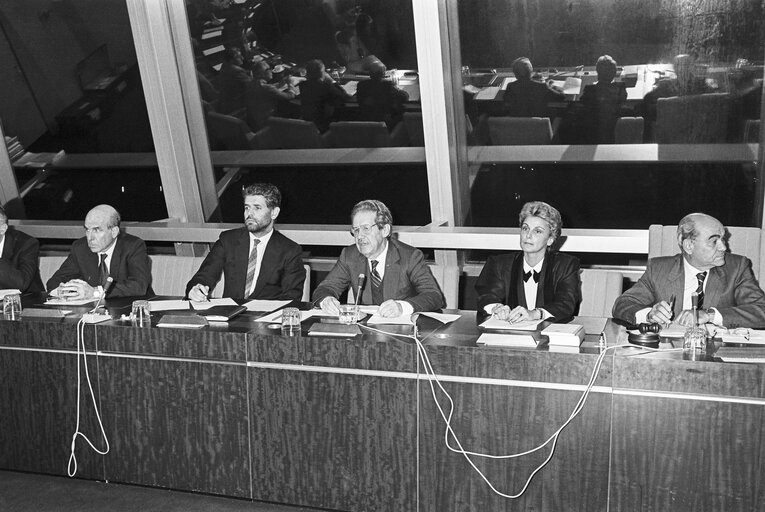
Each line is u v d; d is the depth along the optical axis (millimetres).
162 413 3090
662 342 2736
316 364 2873
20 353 3232
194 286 3586
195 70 4781
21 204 5449
